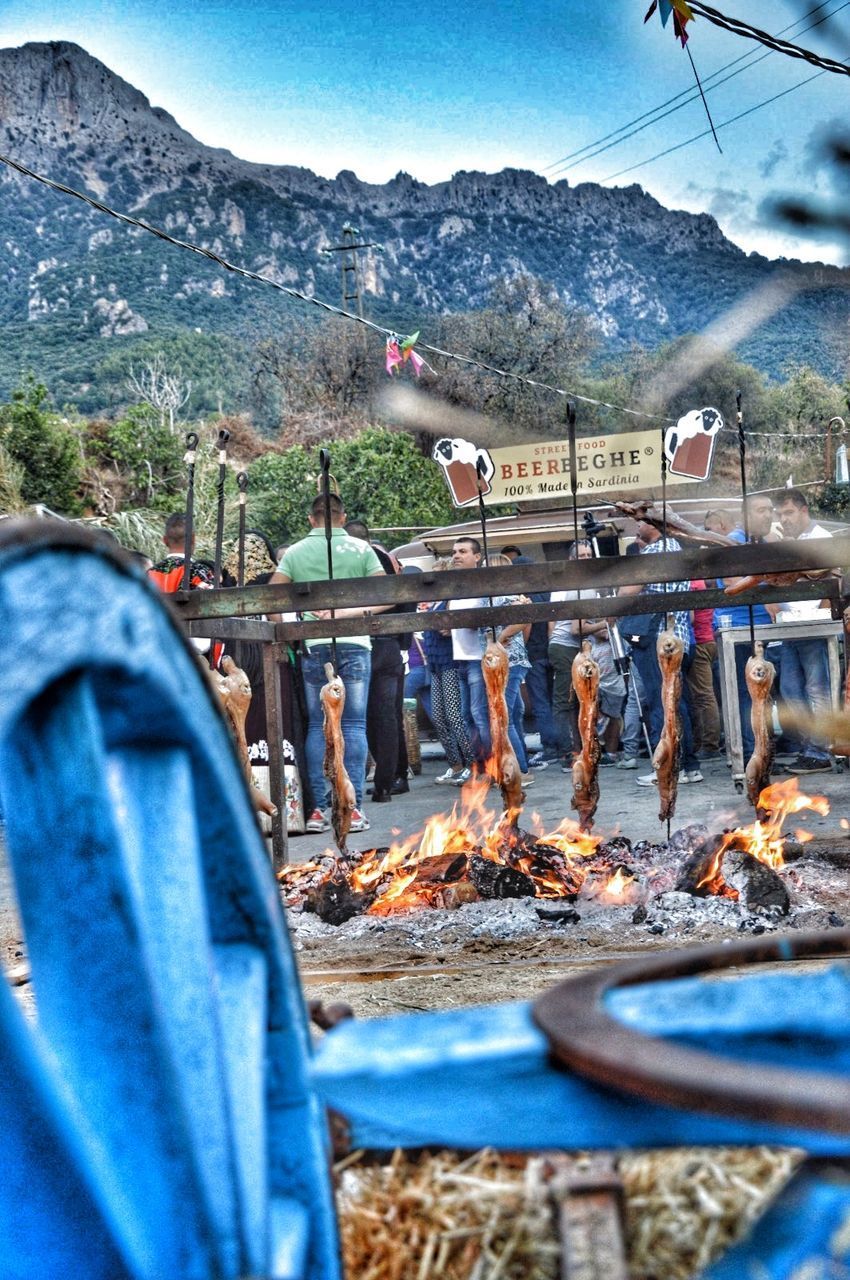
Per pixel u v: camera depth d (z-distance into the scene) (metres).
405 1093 1.39
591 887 6.20
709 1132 1.32
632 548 12.48
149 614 1.32
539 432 35.69
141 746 1.43
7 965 5.39
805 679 10.38
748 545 5.62
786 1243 1.35
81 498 39.47
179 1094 1.27
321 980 4.97
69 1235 1.40
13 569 1.16
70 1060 1.30
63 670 1.19
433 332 37.22
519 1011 1.52
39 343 179.00
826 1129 1.06
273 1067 1.62
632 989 1.53
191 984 1.36
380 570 9.59
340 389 57.53
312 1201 1.59
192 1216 1.27
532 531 15.60
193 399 107.62
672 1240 1.69
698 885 5.88
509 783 6.55
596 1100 1.36
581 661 6.59
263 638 6.88
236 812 1.55
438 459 7.54
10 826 1.28
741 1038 1.37
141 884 1.33
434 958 5.30
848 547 5.55
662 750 6.58
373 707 11.24
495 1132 1.38
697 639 11.86
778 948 1.85
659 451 11.99
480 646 11.12
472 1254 1.77
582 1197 1.68
